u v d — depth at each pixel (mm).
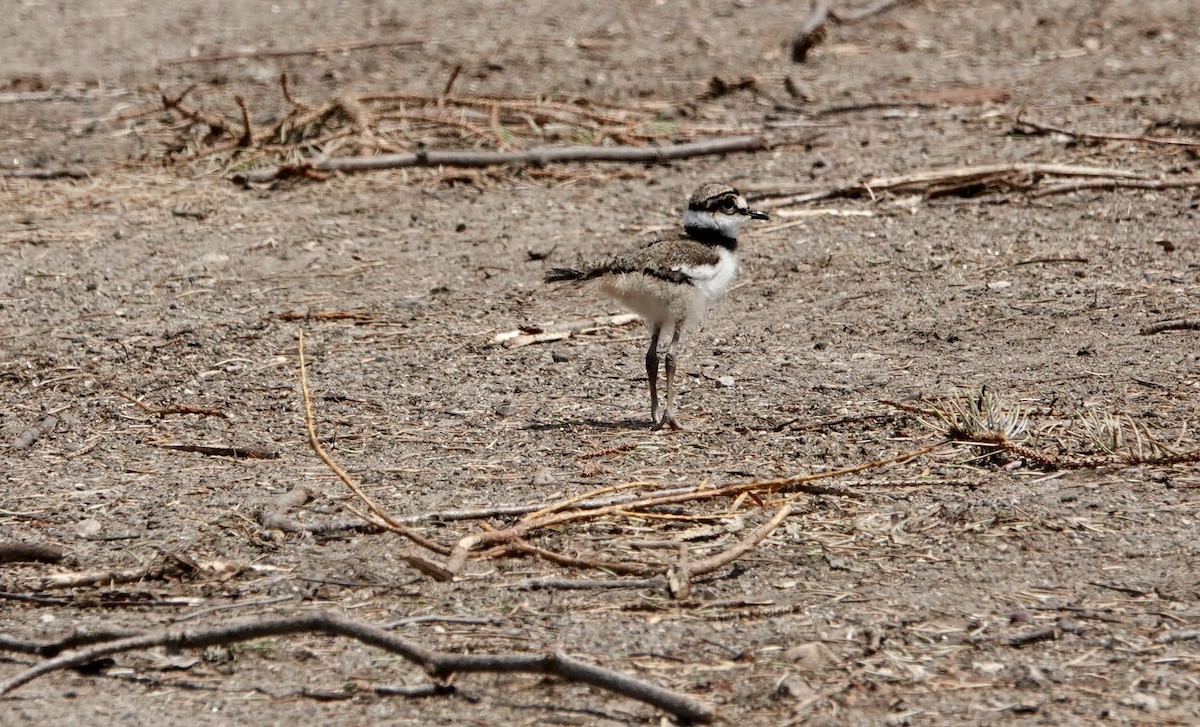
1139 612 7504
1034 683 6844
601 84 23172
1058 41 25094
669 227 16156
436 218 17031
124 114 21766
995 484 9266
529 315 13664
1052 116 19906
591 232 16188
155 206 17750
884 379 11508
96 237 16516
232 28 28219
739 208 11312
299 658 7336
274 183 18594
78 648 7316
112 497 9578
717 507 9078
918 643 7254
